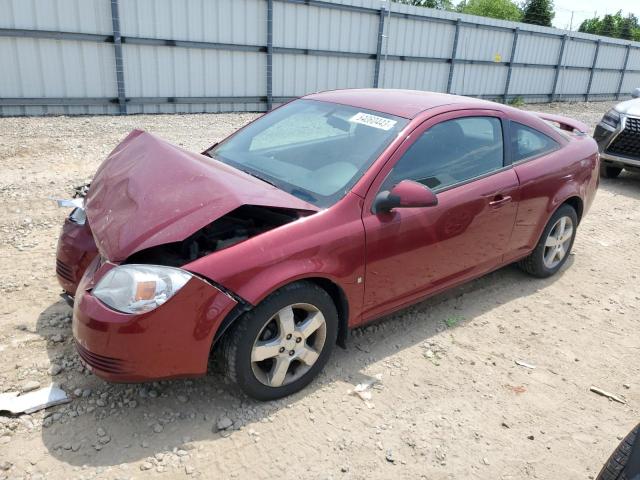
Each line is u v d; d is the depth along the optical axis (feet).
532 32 73.82
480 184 12.64
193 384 10.48
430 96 13.65
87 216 10.19
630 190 28.48
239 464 8.69
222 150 13.30
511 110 14.32
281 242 9.45
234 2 46.88
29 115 40.29
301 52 52.54
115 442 8.98
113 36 41.88
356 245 10.28
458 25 64.44
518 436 9.76
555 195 14.73
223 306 8.84
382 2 56.39
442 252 12.09
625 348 12.89
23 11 38.06
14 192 21.35
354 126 12.13
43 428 9.16
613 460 6.59
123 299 8.48
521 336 13.08
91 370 8.83
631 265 18.03
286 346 9.84
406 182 10.36
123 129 37.22
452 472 8.84
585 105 82.58
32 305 12.88
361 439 9.39
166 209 9.10
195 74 46.98
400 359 11.76
